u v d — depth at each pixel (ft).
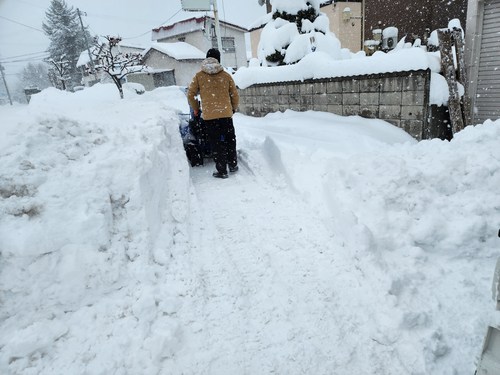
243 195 11.64
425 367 5.13
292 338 5.80
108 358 5.21
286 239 8.61
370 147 11.89
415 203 8.02
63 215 6.09
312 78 17.40
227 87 13.29
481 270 7.04
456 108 13.32
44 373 4.89
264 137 16.31
